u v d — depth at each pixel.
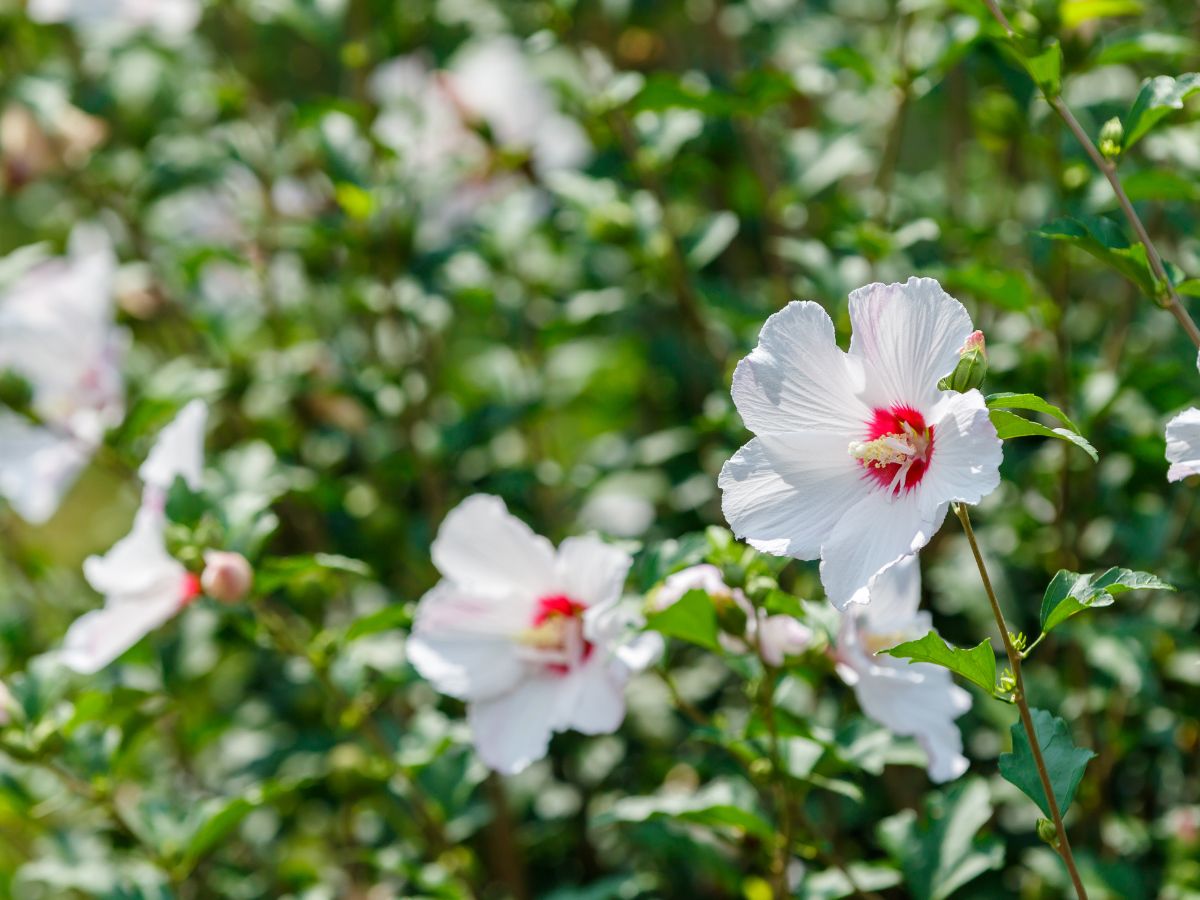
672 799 1.30
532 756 1.27
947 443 1.12
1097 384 1.42
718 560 1.24
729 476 1.17
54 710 1.39
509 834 1.54
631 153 1.54
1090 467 1.48
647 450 1.60
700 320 1.56
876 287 1.14
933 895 1.29
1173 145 1.45
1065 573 1.16
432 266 1.60
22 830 1.60
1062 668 1.52
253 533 1.35
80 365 1.52
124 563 1.35
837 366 1.16
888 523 1.15
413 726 1.46
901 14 1.47
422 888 1.53
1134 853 1.45
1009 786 1.45
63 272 1.61
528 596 1.28
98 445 1.48
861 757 1.31
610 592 1.25
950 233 1.50
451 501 1.62
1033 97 1.44
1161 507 1.51
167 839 1.39
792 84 1.50
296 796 1.57
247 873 1.61
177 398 1.48
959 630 1.54
